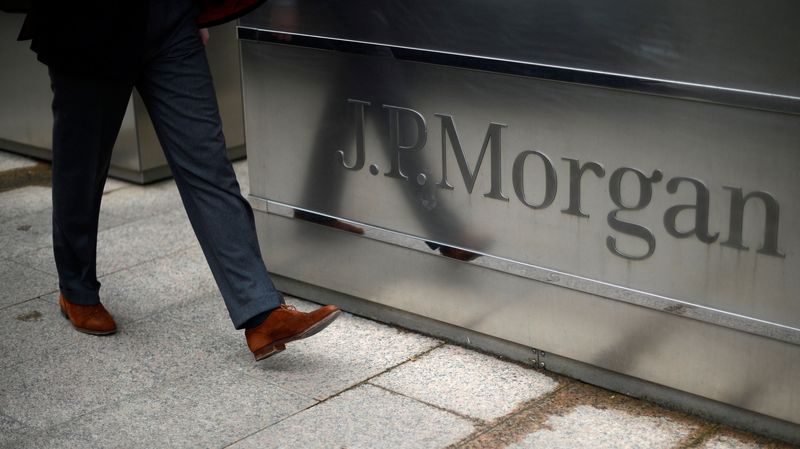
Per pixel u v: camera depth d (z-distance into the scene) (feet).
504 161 10.32
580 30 9.40
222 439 9.75
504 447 9.43
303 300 12.92
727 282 9.18
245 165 18.62
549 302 10.49
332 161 11.87
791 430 9.25
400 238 11.51
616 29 9.18
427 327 11.73
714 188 9.00
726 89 8.68
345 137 11.65
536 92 9.86
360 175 11.66
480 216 10.72
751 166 8.75
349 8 11.09
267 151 12.47
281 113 12.16
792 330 8.90
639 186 9.45
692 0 8.68
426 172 11.02
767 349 9.12
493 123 10.28
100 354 11.57
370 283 12.03
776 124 8.54
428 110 10.77
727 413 9.62
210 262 10.84
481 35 10.09
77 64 10.37
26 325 12.34
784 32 8.29
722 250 9.12
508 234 10.56
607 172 9.61
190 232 15.37
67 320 12.44
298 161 12.21
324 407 10.25
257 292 10.62
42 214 16.28
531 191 10.21
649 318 9.79
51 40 10.39
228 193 10.66
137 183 17.62
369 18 10.94
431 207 11.12
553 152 9.93
